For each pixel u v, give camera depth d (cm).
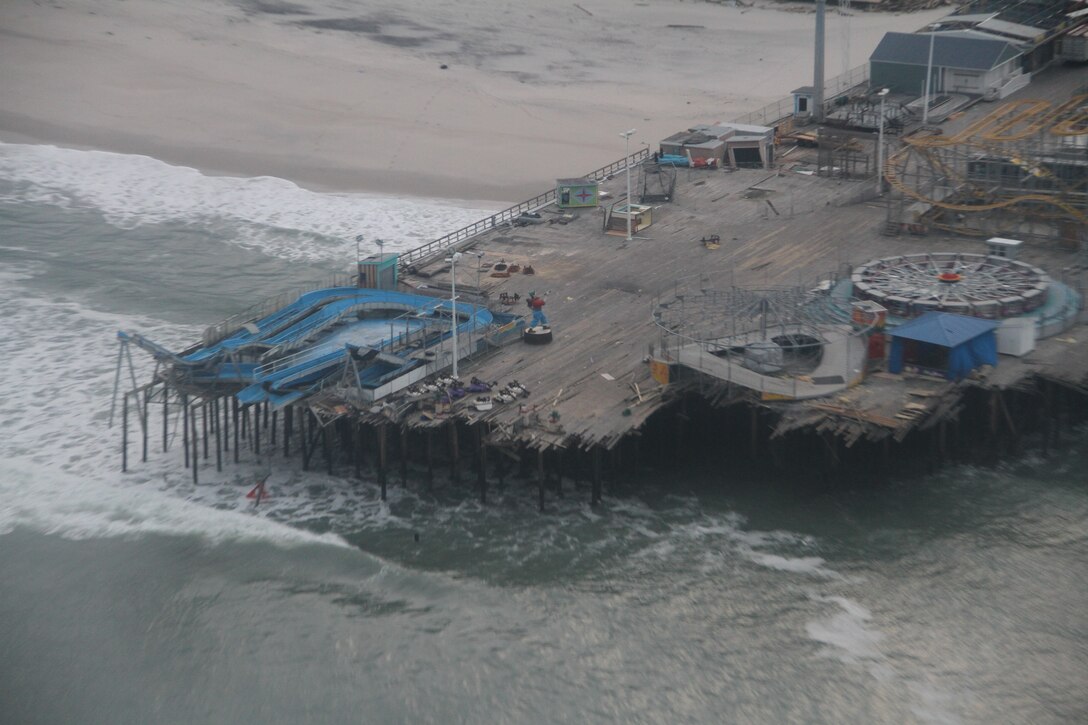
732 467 15525
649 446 15725
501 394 14962
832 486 15012
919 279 17062
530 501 14938
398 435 15975
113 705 11944
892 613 12850
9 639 12812
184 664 12438
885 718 11488
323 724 11644
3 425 16950
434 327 16325
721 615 12875
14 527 14638
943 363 15025
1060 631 12500
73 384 18112
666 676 12088
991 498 14700
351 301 17300
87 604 13312
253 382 15412
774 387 14638
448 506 14875
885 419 14100
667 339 16062
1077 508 14475
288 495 15238
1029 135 19238
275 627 12912
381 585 13500
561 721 11600
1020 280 16912
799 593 13175
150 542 14325
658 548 13962
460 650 12512
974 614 12781
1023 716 11462
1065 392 16238
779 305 15838
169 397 17538
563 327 16912
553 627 12781
